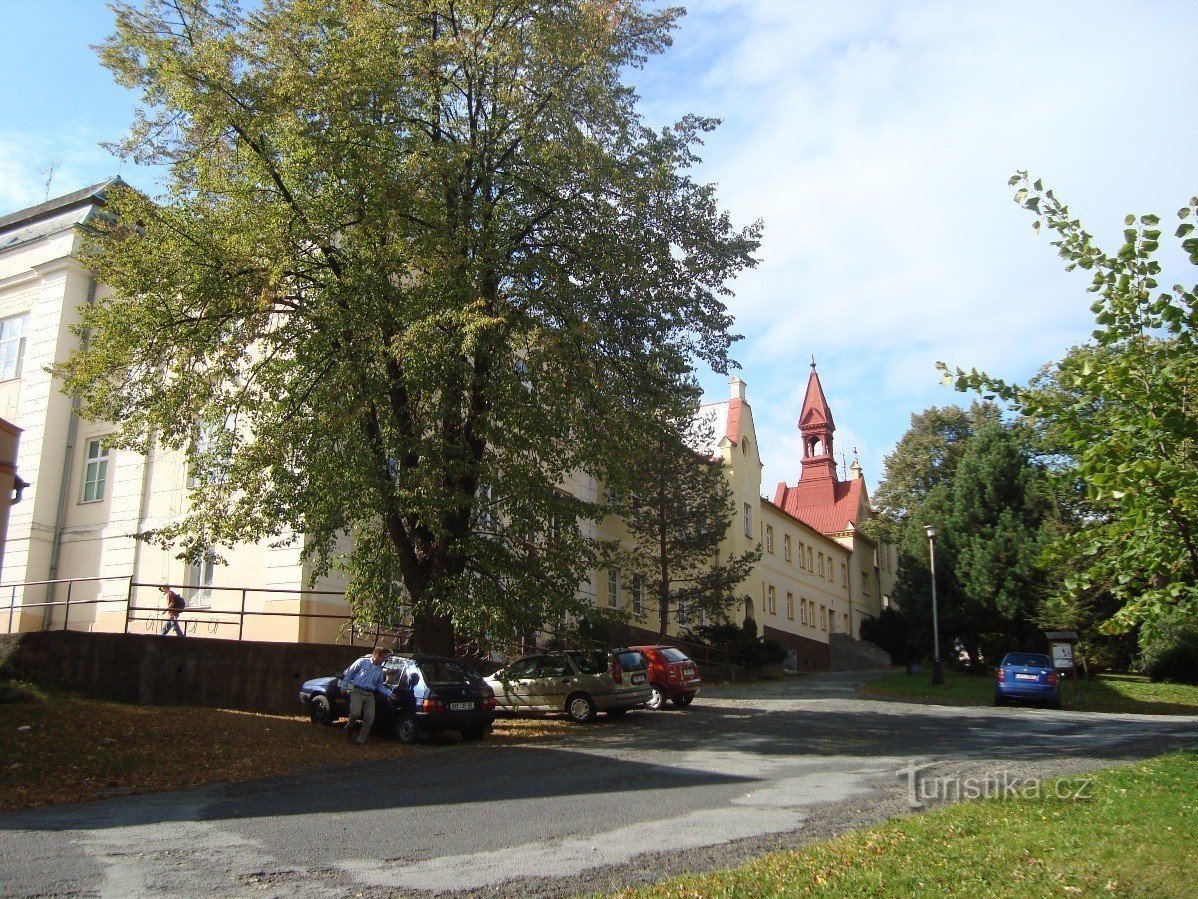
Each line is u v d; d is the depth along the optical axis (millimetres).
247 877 7191
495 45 17969
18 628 27172
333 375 17484
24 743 13375
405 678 16938
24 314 29781
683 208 19875
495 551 18797
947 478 54531
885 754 14578
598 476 19406
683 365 19109
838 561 63750
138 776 12602
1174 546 8461
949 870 6594
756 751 15062
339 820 9508
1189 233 8273
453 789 11516
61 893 6676
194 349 17719
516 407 17219
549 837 8602
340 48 16188
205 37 17281
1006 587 34719
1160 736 16922
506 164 18594
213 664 19734
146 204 17297
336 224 17219
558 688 20609
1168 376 8141
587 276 18672
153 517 27266
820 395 70188
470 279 16750
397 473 18328
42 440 28234
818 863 7043
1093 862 6625
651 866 7488
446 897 6660
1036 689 25547
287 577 24609
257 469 17922
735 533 44406
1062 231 8852
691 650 35844
